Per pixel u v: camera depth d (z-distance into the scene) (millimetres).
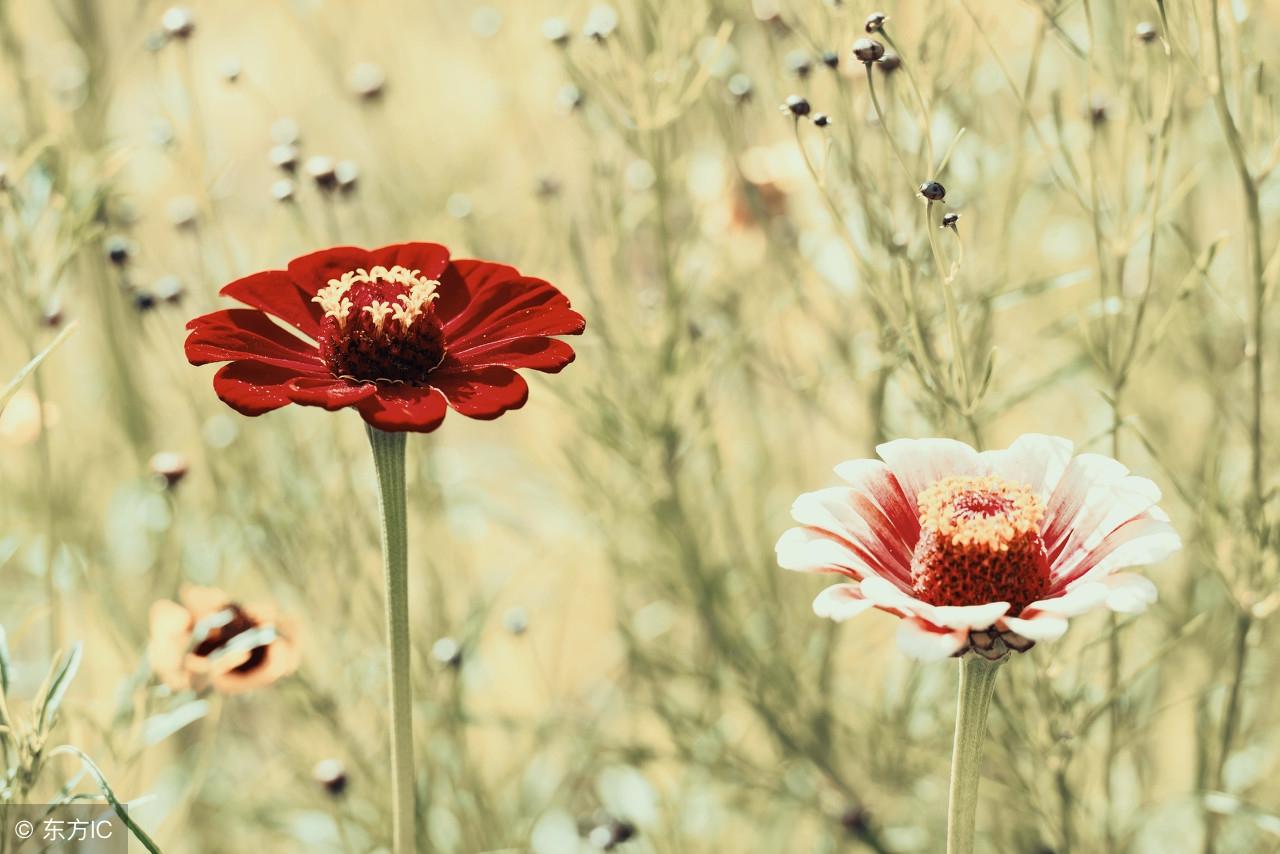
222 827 784
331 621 778
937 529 562
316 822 755
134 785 683
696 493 800
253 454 755
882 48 613
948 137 700
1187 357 755
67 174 703
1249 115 648
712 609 773
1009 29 749
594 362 754
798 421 875
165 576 764
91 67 807
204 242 773
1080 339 730
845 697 774
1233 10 627
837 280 713
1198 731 709
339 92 893
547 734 778
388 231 854
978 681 556
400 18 1086
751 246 781
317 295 585
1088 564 560
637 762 759
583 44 737
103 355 852
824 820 768
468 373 582
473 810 748
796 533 563
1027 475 575
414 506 799
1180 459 757
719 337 761
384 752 748
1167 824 746
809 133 738
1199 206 748
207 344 577
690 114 795
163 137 760
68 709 665
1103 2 724
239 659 653
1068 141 735
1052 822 681
